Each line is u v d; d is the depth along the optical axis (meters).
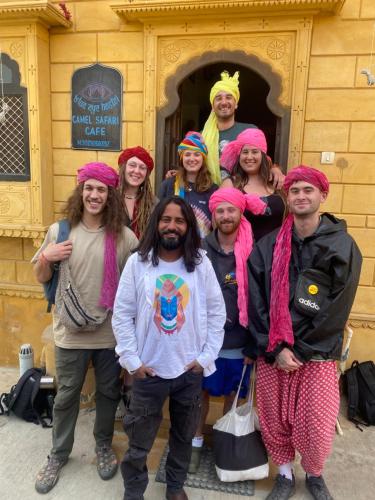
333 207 3.22
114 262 2.26
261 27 3.03
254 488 2.37
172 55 3.20
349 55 3.01
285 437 2.28
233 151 2.59
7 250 3.72
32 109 3.29
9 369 3.83
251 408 2.36
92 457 2.61
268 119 5.86
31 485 2.38
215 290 2.07
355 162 3.14
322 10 2.93
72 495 2.30
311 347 2.04
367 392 3.04
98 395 2.44
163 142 3.31
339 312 2.00
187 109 4.84
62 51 3.37
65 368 2.33
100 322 2.26
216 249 2.36
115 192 2.29
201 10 2.96
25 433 2.85
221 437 2.31
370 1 2.93
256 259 2.21
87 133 3.44
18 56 3.25
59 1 3.31
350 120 3.09
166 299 1.98
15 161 3.41
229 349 2.38
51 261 2.19
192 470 2.46
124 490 2.34
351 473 2.54
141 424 2.06
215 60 3.15
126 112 3.35
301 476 2.48
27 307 3.78
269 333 2.11
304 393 2.15
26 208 3.44
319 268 2.03
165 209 1.95
